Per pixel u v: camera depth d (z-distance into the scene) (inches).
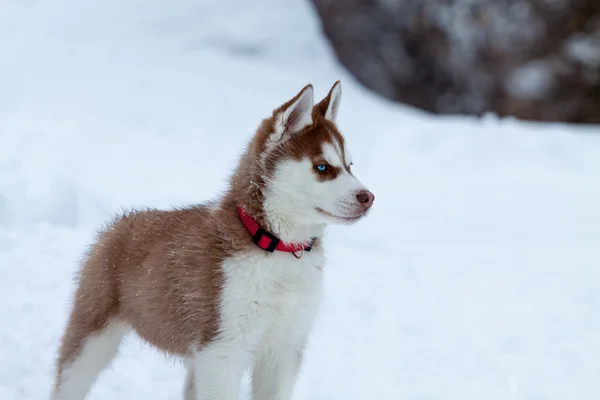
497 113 1055.6
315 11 1095.6
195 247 164.2
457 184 535.5
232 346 159.0
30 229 304.2
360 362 240.5
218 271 158.7
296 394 212.5
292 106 163.8
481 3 1047.0
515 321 283.6
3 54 684.1
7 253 277.1
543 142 622.8
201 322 159.5
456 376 235.5
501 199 502.6
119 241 182.1
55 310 238.4
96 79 668.7
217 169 461.4
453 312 289.4
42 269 267.1
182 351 169.9
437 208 472.4
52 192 335.6
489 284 326.0
